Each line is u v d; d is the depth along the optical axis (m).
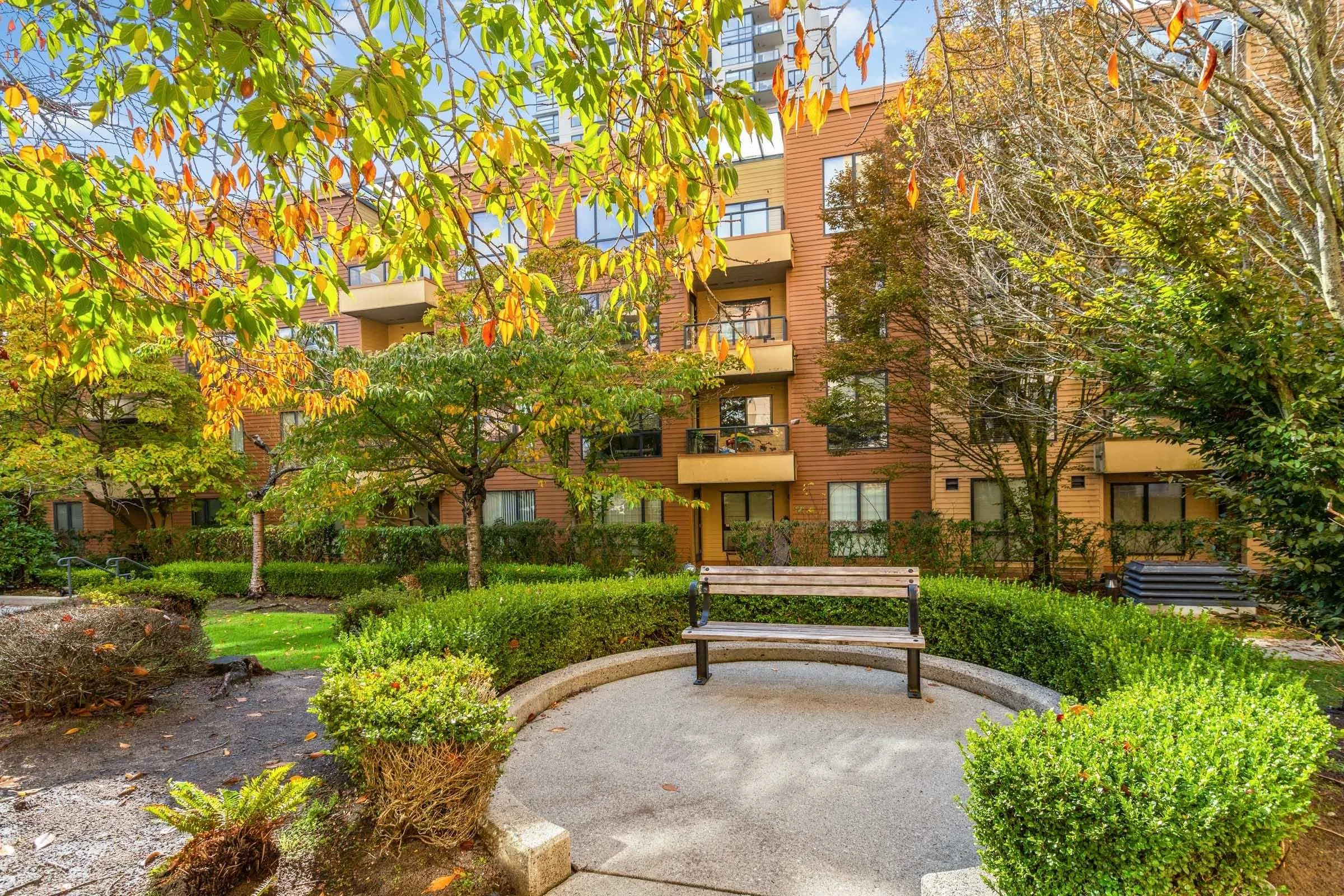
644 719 4.18
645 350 12.28
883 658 5.28
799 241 15.30
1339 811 2.71
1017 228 6.11
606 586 5.74
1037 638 4.43
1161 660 3.32
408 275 3.24
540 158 2.73
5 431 12.59
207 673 5.70
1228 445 3.63
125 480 13.55
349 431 8.07
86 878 2.55
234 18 1.94
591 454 13.90
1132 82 4.75
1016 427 10.16
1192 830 1.81
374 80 2.05
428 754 2.61
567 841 2.52
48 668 4.31
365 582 12.69
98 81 3.07
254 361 4.86
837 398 11.62
